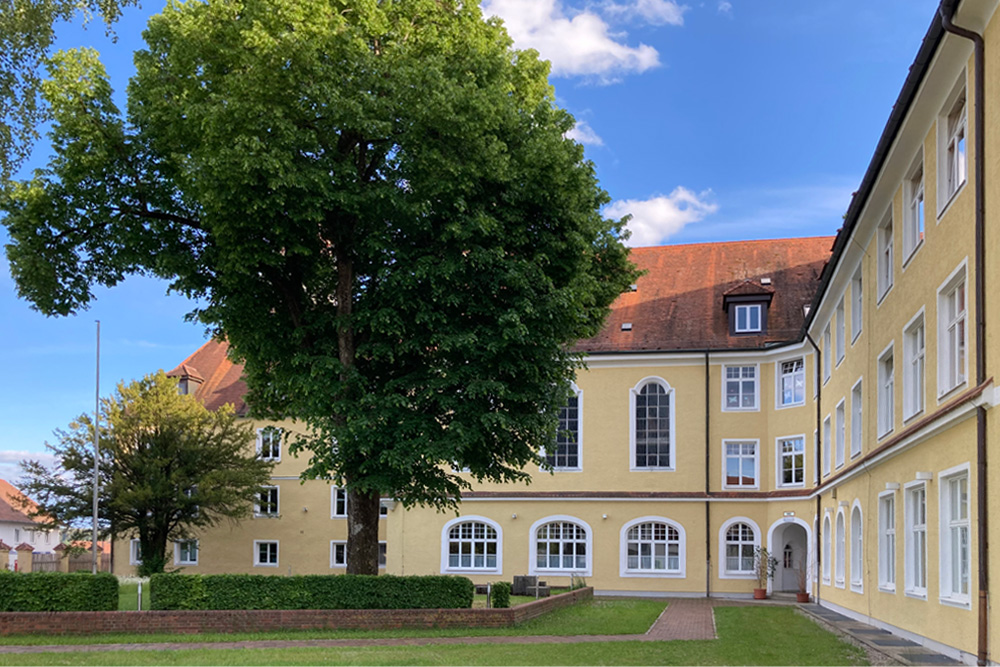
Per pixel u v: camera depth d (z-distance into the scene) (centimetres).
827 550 2923
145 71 1953
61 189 1970
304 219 1827
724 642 1798
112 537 4062
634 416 3669
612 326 3838
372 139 1912
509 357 2011
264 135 1759
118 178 2011
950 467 1436
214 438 4041
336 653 1547
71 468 3975
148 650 1595
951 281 1466
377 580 2000
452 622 1981
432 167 1836
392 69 1844
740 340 3634
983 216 1284
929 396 1582
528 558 3650
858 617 2228
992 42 1254
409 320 1998
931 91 1498
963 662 1363
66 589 1852
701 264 4084
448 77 1947
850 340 2431
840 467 2708
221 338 2311
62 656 1489
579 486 3669
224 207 1770
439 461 1959
